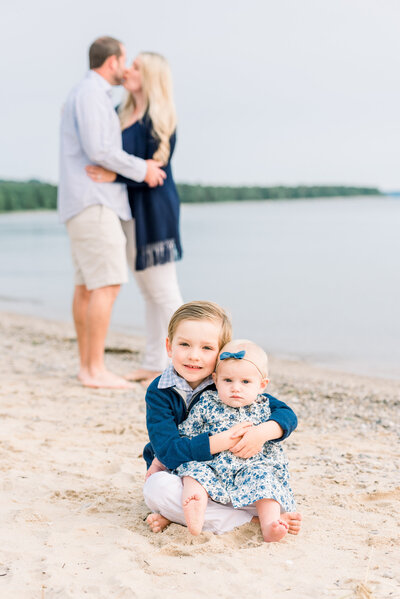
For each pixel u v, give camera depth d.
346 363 7.71
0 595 2.31
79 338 6.15
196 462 2.92
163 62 5.75
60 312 11.72
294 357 8.06
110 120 5.54
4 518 3.01
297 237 31.97
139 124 5.80
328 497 3.36
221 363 2.99
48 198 74.31
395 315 11.05
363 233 34.84
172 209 5.86
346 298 13.05
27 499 3.27
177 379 3.06
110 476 3.64
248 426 2.92
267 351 8.40
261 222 49.22
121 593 2.32
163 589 2.37
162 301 6.02
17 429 4.52
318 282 15.50
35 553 2.64
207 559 2.60
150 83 5.74
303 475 3.73
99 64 5.64
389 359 7.91
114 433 4.51
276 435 2.94
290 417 3.01
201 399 3.04
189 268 18.59
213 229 39.72
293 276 16.70
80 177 5.62
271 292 14.00
